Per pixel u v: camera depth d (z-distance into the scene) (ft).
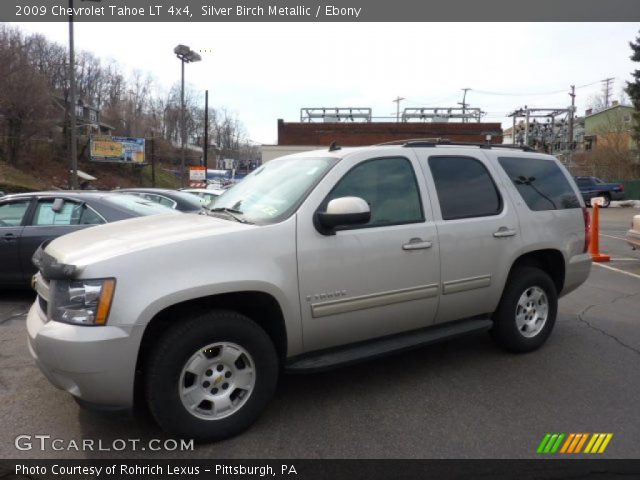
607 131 174.09
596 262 33.35
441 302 12.98
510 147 15.75
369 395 12.34
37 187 132.87
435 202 13.01
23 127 146.41
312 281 10.89
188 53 104.22
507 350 15.11
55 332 9.13
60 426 10.83
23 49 152.97
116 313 9.08
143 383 10.01
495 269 13.91
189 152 254.27
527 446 10.02
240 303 11.00
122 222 12.56
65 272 9.23
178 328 9.64
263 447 9.96
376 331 12.15
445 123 127.03
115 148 160.45
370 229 11.76
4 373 13.67
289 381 13.19
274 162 14.19
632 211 93.76
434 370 13.94
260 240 10.39
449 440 10.23
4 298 22.21
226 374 10.21
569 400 12.07
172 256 9.59
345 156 12.07
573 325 18.30
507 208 14.37
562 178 16.35
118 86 277.23
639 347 15.88
